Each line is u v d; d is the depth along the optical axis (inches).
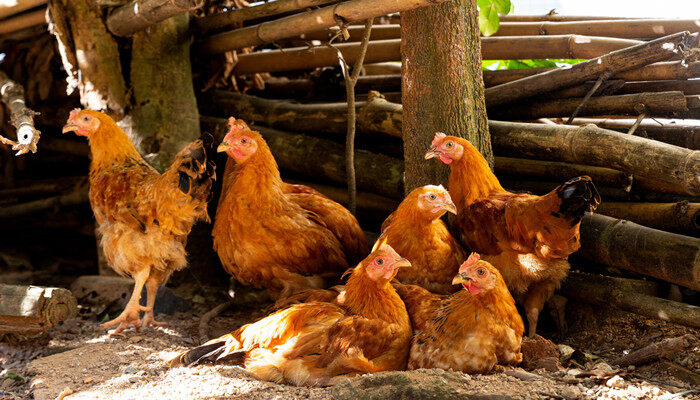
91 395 70.9
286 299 78.8
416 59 82.9
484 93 87.6
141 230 81.4
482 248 79.0
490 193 80.0
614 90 87.5
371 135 93.7
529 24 95.6
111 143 84.2
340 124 95.2
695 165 75.4
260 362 73.2
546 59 96.1
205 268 94.9
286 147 97.3
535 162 86.5
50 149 114.7
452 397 67.4
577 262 85.7
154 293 85.5
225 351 74.8
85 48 92.8
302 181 99.7
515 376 71.4
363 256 85.8
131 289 91.7
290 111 99.0
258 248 80.3
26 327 79.2
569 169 84.6
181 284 93.7
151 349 80.0
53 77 106.7
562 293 83.4
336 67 102.7
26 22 99.2
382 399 67.8
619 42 89.2
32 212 110.1
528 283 78.5
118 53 93.7
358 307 73.9
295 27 90.0
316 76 104.0
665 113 84.6
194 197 80.0
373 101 93.0
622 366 75.1
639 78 86.7
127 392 71.0
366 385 68.8
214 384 71.6
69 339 84.3
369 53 98.0
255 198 80.1
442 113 82.6
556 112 89.2
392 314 73.4
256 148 80.6
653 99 84.0
